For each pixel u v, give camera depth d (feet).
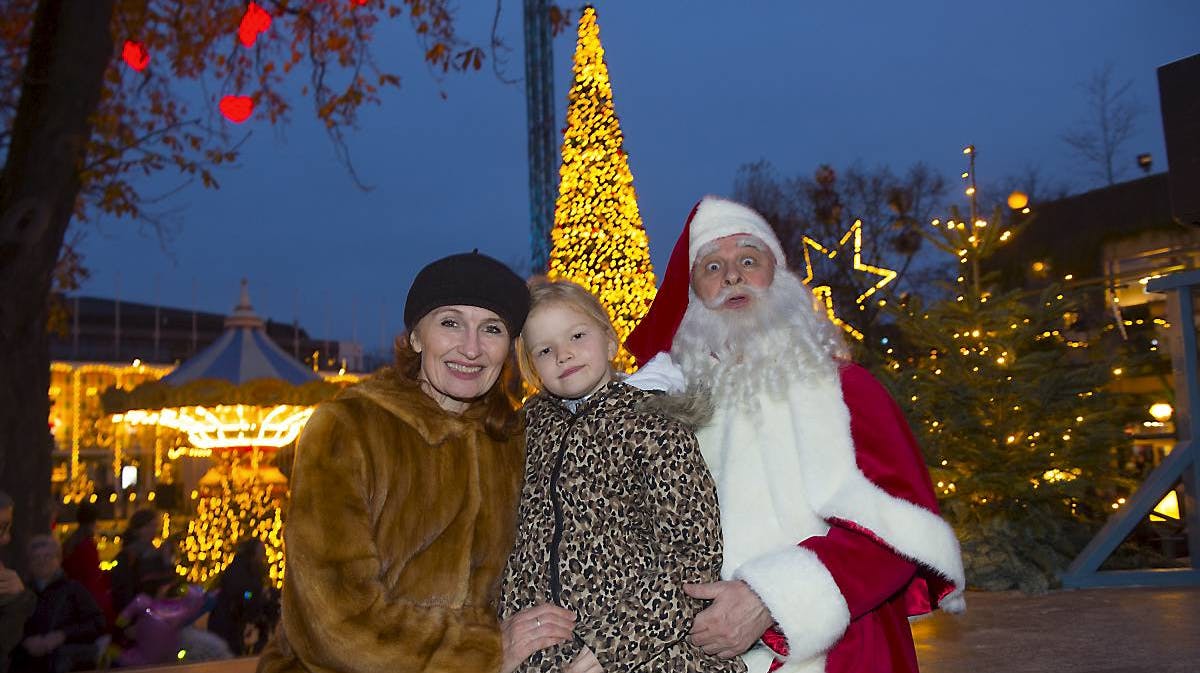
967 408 23.90
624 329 38.55
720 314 8.77
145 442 71.31
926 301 81.87
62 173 22.17
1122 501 26.63
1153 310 44.37
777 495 8.16
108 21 22.91
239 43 29.63
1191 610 18.02
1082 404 24.22
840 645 7.98
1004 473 22.54
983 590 21.66
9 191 21.91
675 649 7.23
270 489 36.96
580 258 39.34
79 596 17.43
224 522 35.04
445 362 7.88
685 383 8.70
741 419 8.45
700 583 7.36
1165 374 36.60
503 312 7.93
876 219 93.45
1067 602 19.61
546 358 8.12
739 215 9.16
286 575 7.17
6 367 21.50
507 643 7.20
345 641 6.81
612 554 7.43
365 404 7.66
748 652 8.18
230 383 34.68
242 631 22.86
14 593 15.89
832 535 7.82
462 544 7.63
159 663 20.44
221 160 29.71
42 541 17.49
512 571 7.75
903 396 24.07
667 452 7.57
